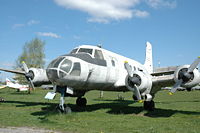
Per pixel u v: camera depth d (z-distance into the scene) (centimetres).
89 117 988
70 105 1506
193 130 736
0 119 876
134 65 1497
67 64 955
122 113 1138
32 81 1388
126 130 719
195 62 957
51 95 1020
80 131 681
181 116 1062
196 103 1847
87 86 1114
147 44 2209
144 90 1081
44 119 882
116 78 1243
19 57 4238
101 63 1140
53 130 684
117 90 1327
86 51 1155
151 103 1240
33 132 645
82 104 1423
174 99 2448
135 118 989
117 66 1273
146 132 695
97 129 722
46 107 1340
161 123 869
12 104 1513
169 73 1555
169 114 1127
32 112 1112
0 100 1750
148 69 2152
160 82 1114
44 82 1426
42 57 4406
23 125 754
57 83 968
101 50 1222
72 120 889
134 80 1051
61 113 1024
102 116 1028
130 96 3112
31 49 4353
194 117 1031
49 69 958
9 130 669
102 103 1748
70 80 965
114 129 730
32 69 1403
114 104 1662
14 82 3925
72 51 1194
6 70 1492
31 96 2595
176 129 750
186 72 971
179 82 987
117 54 1424
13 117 934
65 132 662
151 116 1069
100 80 1127
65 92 1055
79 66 986
